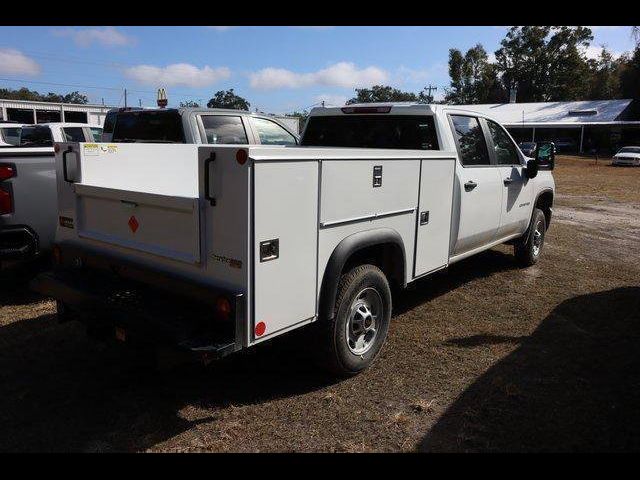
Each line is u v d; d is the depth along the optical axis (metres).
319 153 3.31
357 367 3.99
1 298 5.72
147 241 3.47
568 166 34.09
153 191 4.56
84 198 3.91
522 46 77.19
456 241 5.25
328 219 3.46
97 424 3.39
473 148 5.63
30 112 40.28
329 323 3.65
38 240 5.43
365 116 5.57
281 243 3.13
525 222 6.93
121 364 4.20
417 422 3.46
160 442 3.21
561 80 76.00
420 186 4.38
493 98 79.56
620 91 74.94
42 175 5.39
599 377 4.09
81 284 3.69
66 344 4.55
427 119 5.15
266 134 8.13
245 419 3.47
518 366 4.27
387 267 4.32
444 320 5.28
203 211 3.08
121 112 8.09
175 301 3.34
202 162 3.02
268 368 4.18
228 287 3.04
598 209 14.51
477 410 3.60
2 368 4.11
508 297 6.04
